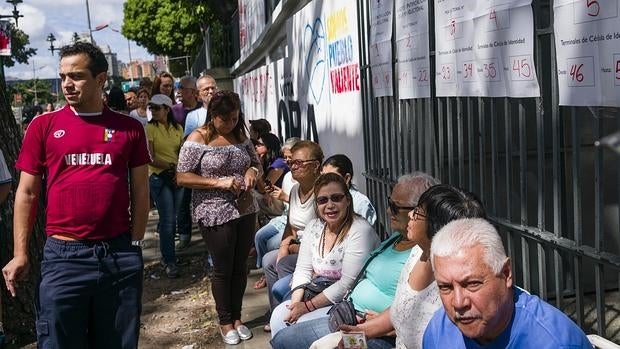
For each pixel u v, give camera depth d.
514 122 4.38
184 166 4.95
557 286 3.17
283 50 11.53
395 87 5.02
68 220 3.52
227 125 4.94
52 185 3.54
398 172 5.08
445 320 2.26
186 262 7.71
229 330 5.12
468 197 2.71
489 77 3.42
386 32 5.05
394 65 4.99
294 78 9.26
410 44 4.52
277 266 4.96
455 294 1.96
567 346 1.98
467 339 2.15
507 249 3.56
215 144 4.96
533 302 2.07
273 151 7.25
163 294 6.59
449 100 4.02
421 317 2.88
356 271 3.89
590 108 2.78
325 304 3.94
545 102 4.27
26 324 5.30
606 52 2.55
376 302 3.51
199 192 5.02
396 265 3.43
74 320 3.60
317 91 7.73
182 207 8.12
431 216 2.69
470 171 3.86
